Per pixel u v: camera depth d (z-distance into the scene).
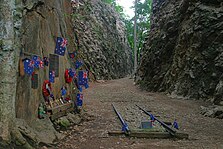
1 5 5.74
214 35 18.81
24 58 6.64
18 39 6.15
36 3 7.65
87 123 10.47
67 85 10.86
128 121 10.98
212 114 12.58
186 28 22.05
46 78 8.43
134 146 7.34
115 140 7.96
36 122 7.32
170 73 23.62
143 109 14.28
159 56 26.17
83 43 35.00
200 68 19.19
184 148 7.24
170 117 12.33
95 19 42.16
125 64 56.16
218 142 7.99
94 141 7.76
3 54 5.73
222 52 17.44
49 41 8.98
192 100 18.52
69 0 13.79
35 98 7.47
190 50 20.86
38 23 7.90
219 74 17.11
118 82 36.50
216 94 15.57
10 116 5.81
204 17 19.80
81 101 11.99
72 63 12.19
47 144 6.77
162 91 24.39
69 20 13.35
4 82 5.72
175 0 26.77
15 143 5.80
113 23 51.19
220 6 19.39
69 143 7.37
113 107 14.95
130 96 21.48
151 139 8.23
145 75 28.55
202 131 9.54
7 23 5.74
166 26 25.95
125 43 59.62
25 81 6.88
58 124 8.64
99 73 37.94
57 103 9.25
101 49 40.50
